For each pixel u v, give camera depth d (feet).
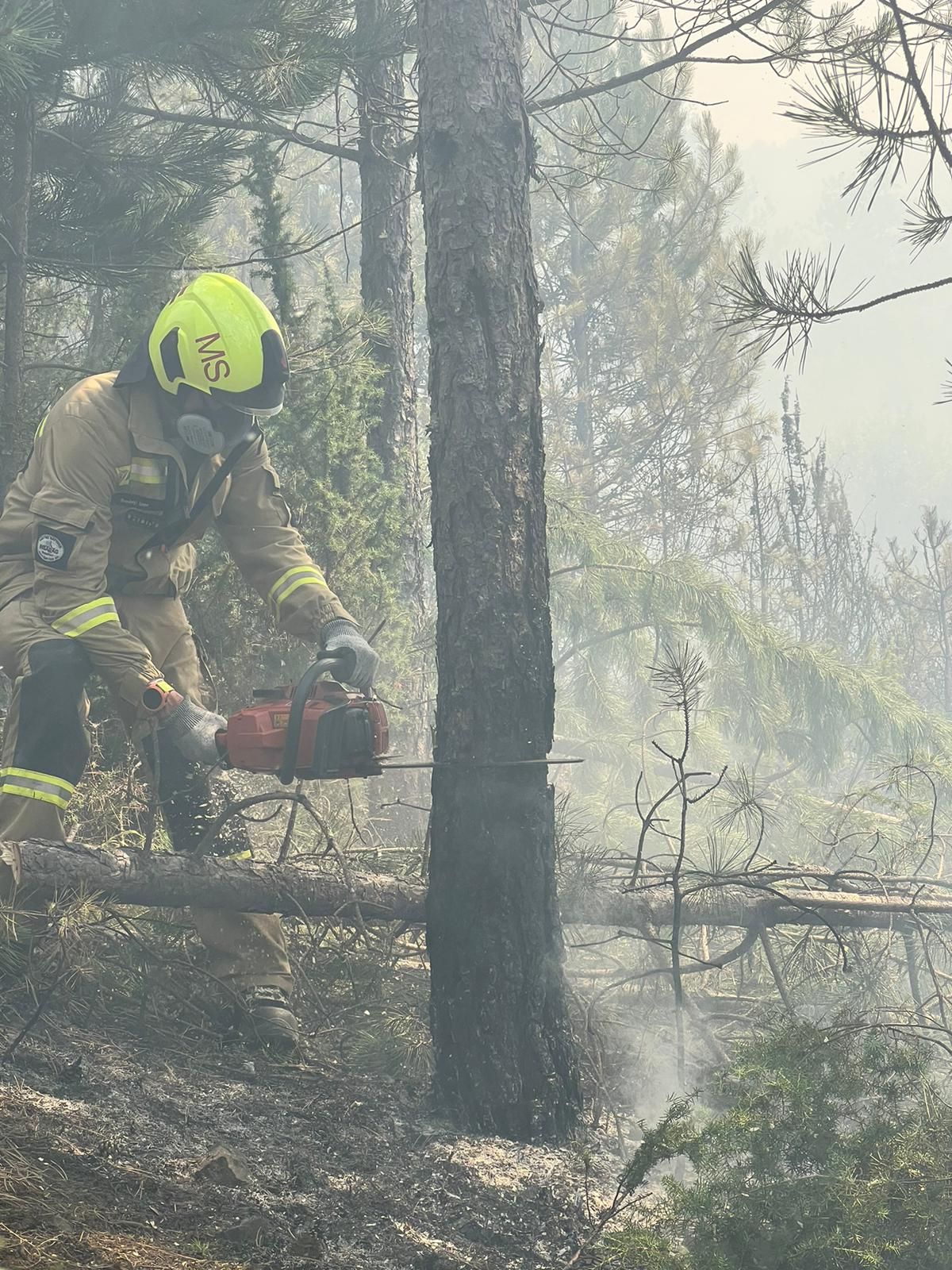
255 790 17.61
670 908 13.70
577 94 19.85
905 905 14.40
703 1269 7.70
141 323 22.90
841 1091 8.75
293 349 21.44
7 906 10.59
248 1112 9.90
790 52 15.14
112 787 14.51
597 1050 12.28
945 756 32.12
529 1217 9.04
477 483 11.14
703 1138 8.45
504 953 10.79
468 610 11.09
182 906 11.64
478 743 10.97
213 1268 6.57
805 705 32.65
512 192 11.43
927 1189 8.13
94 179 22.70
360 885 12.37
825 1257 7.82
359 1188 8.82
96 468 11.39
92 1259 6.21
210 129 23.57
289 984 12.10
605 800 28.50
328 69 20.10
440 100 11.39
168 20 18.21
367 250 26.58
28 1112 8.34
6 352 19.65
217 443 11.67
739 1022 14.70
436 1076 11.00
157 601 12.52
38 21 16.70
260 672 18.12
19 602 11.66
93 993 11.44
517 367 11.32
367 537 20.58
